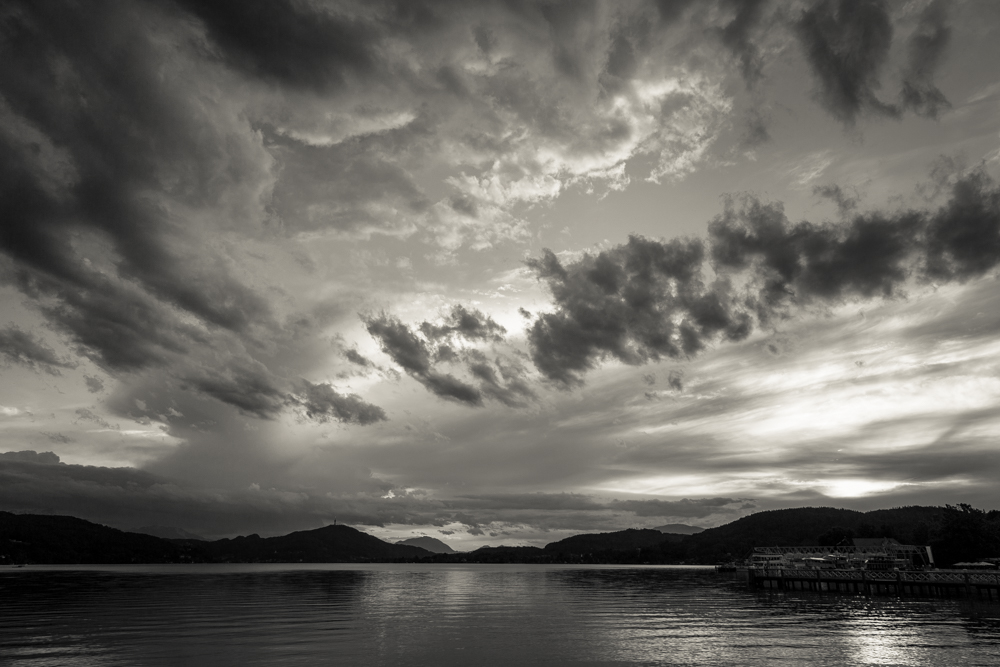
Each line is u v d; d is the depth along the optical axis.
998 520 134.00
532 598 106.88
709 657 46.06
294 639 54.75
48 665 42.97
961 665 42.16
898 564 120.12
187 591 123.69
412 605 92.06
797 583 113.00
